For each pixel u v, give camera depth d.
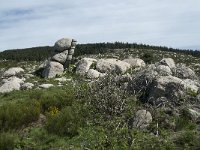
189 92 18.39
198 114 15.94
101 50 111.31
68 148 14.20
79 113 16.94
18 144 14.73
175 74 23.30
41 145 14.77
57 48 41.62
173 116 15.84
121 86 18.56
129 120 15.20
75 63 40.28
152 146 12.08
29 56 105.38
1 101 24.33
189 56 109.69
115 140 11.38
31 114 17.58
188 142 13.15
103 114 16.09
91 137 11.62
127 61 37.00
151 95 17.56
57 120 16.55
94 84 18.25
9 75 40.56
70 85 24.84
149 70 20.70
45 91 24.98
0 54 108.00
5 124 16.67
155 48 121.38
